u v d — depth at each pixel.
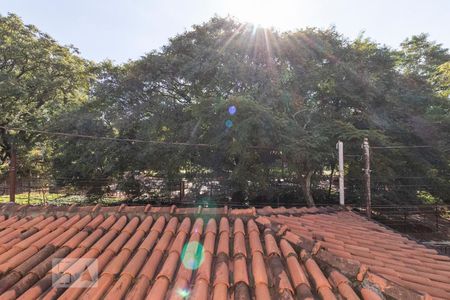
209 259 3.28
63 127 13.38
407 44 22.84
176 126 12.49
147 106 13.16
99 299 2.77
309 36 12.39
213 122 10.16
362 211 10.67
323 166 10.54
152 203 13.20
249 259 3.33
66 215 4.68
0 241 4.02
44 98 20.16
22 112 18.75
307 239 3.58
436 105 14.03
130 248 3.60
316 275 2.93
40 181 13.91
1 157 20.19
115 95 13.66
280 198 12.04
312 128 10.50
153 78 13.32
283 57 12.25
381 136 9.72
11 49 18.19
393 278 3.07
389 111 12.45
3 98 17.75
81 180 13.91
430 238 10.29
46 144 17.95
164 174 13.16
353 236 4.66
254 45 12.52
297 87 11.63
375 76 12.27
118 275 3.11
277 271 3.00
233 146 9.34
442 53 22.22
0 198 12.73
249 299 2.64
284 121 9.41
